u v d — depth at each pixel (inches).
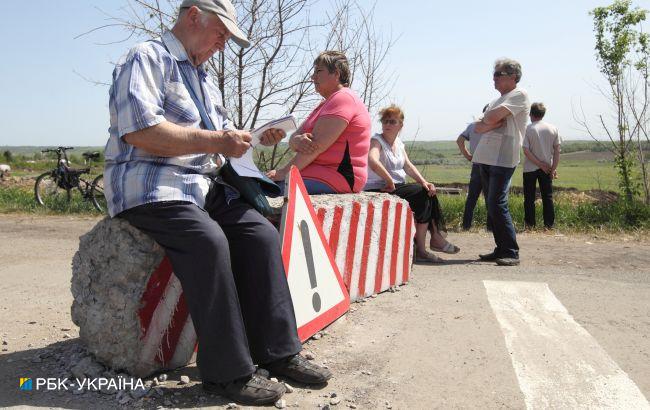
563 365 132.5
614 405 113.2
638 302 186.9
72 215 419.8
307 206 151.8
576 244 303.1
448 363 132.8
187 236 108.8
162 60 113.7
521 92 237.9
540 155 344.8
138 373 118.9
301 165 184.5
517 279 218.1
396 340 147.3
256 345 119.0
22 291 196.5
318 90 192.7
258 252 118.0
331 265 159.5
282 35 338.3
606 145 418.3
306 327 140.3
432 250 263.9
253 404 109.3
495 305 180.7
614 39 408.2
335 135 182.1
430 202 251.9
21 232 333.7
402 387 119.7
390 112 237.9
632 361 135.6
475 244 301.9
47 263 244.7
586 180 716.0
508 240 247.0
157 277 118.7
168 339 122.5
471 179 343.3
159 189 110.8
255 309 118.4
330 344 144.1
